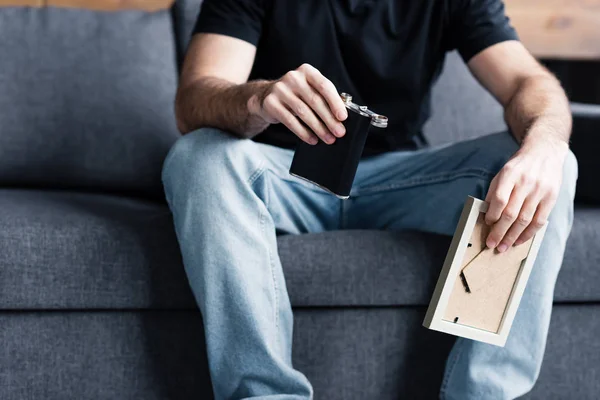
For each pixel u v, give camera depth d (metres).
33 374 1.73
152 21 2.44
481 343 1.70
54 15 2.37
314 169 1.51
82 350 1.75
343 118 1.46
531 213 1.51
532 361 1.72
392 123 1.99
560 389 1.94
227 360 1.64
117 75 2.33
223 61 1.92
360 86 1.99
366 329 1.83
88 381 1.75
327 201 1.91
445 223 1.86
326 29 1.97
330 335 1.82
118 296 1.73
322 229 1.96
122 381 1.76
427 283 1.82
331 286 1.77
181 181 1.66
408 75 1.97
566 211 1.71
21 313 1.72
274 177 1.77
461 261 1.49
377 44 1.97
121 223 1.76
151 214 1.90
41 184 2.27
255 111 1.59
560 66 3.15
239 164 1.65
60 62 2.31
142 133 2.30
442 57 2.08
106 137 2.28
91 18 2.39
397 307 1.85
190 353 1.79
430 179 1.88
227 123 1.68
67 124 2.27
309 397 1.64
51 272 1.70
